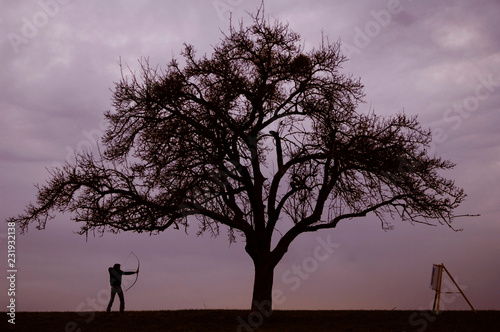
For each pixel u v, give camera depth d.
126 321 16.83
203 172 17.48
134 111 17.81
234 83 18.03
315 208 18.31
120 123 17.66
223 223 17.70
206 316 18.19
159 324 16.23
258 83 18.78
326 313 19.22
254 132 18.44
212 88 18.58
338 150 17.30
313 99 19.16
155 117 17.66
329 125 18.27
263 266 17.75
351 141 17.42
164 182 17.16
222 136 18.00
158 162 16.89
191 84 18.17
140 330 15.07
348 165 17.31
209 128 17.97
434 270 17.88
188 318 17.67
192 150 17.59
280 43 18.14
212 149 18.12
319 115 19.06
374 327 15.37
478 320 16.45
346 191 18.41
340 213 18.17
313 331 14.70
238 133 17.97
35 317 17.45
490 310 18.89
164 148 17.16
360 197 18.19
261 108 18.28
